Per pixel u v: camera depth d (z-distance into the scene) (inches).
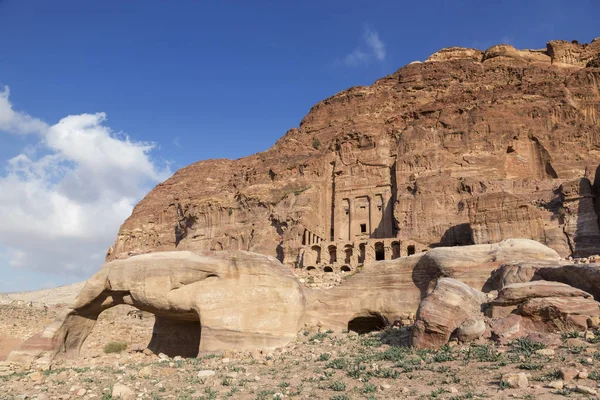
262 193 3031.5
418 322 745.6
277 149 3740.2
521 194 2310.5
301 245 2445.9
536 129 2760.8
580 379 495.5
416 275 1056.2
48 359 946.7
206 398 555.8
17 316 1553.9
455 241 2253.9
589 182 2016.5
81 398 599.2
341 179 3031.5
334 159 3142.2
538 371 538.9
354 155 3093.0
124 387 593.9
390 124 3270.2
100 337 1353.3
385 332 906.7
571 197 2012.8
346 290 1096.8
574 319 664.4
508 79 3914.9
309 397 531.8
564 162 2615.7
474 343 684.7
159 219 3966.5
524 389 484.7
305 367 698.8
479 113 2888.8
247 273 944.9
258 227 2847.0
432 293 775.7
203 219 3216.0
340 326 1056.8
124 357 1045.2
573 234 1923.0
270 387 588.4
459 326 718.5
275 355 818.8
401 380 569.6
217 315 917.2
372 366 646.5
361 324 1159.6
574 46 4448.8
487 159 2655.0
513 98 3011.8
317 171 3051.2
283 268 983.6
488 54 4397.1
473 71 4069.9
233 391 581.0
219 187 3722.9
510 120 2807.6
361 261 2226.9
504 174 2603.3
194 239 3181.6
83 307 984.3
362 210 2901.1
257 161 3818.9
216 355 860.0
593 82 3085.6
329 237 2923.2
